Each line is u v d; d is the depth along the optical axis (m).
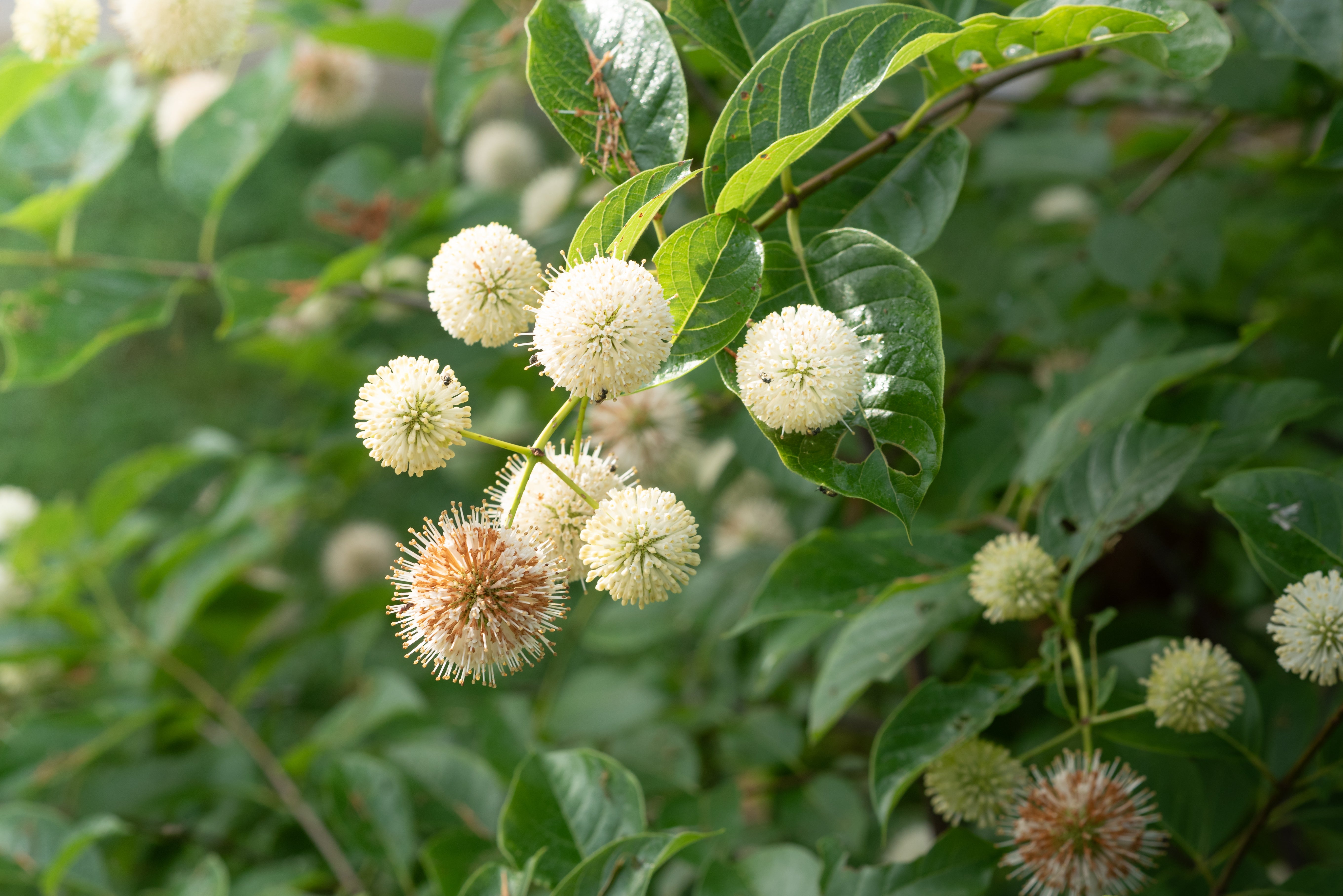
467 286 0.41
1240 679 0.49
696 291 0.41
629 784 0.49
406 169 0.80
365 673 1.07
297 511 1.03
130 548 0.92
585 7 0.44
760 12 0.46
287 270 0.71
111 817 0.77
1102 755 0.53
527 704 0.78
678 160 0.43
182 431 1.68
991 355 0.78
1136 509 0.49
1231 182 0.81
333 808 0.61
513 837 0.49
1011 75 0.48
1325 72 0.51
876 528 0.63
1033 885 0.46
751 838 0.66
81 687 0.96
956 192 0.47
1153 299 0.77
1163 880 0.50
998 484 0.63
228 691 0.93
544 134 1.17
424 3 1.55
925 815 0.62
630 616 0.81
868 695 0.84
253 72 0.72
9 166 0.67
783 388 0.40
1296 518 0.47
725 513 0.85
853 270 0.42
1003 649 0.71
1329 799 0.52
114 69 0.70
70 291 0.67
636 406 0.58
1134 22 0.43
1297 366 0.74
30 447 1.66
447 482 1.30
